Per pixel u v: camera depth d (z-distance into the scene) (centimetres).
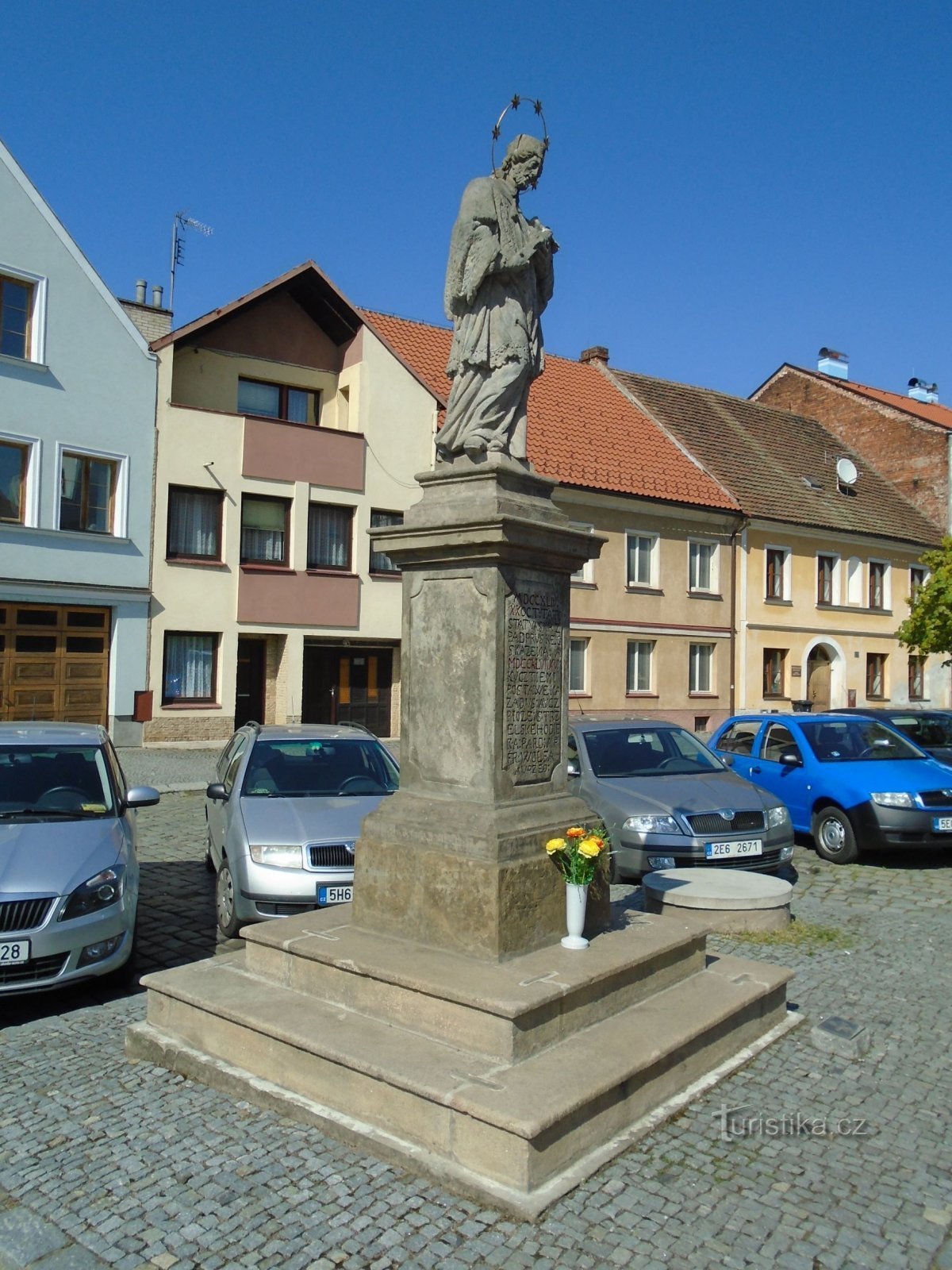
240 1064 496
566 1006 470
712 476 2908
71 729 854
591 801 1023
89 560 1986
